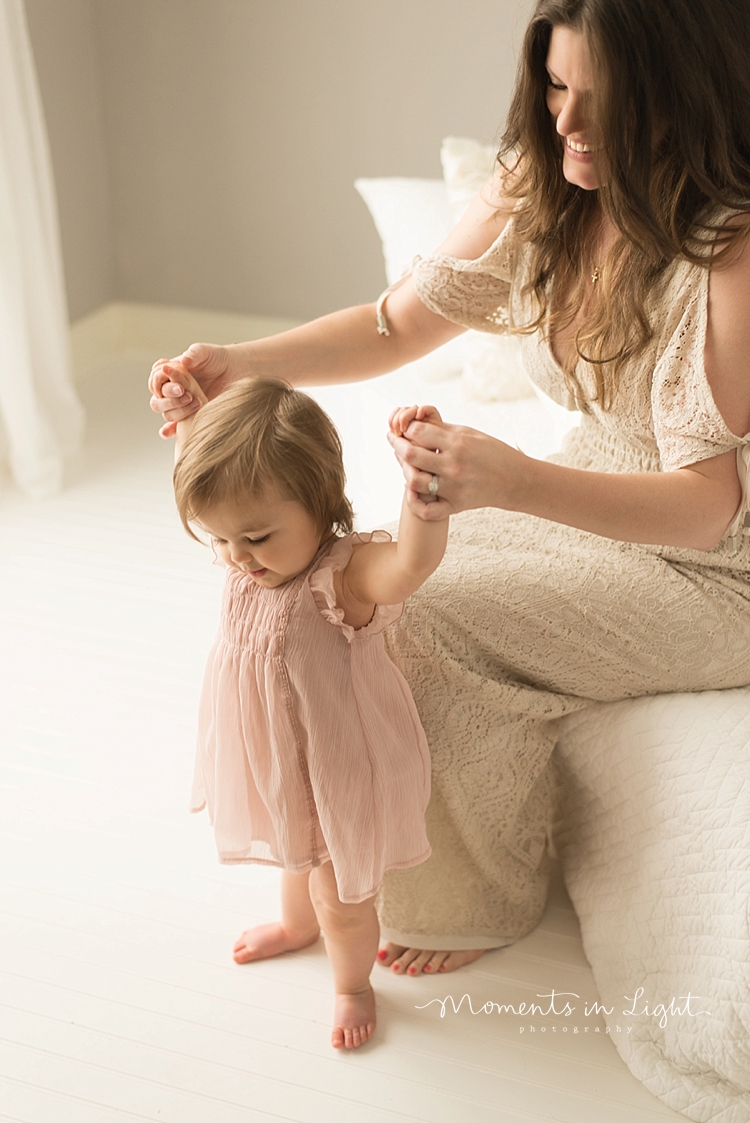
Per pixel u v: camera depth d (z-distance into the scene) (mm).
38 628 2254
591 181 1234
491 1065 1396
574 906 1580
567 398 1478
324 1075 1375
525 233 1435
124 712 2014
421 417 1143
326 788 1273
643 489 1225
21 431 2727
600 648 1410
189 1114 1318
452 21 3168
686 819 1346
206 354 1452
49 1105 1324
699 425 1235
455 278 1531
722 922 1275
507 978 1530
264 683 1252
